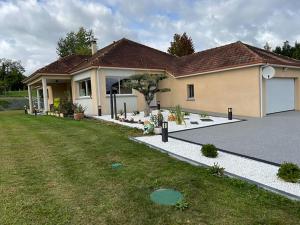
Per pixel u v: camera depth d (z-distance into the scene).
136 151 7.73
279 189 4.68
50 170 6.13
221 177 5.46
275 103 16.42
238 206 4.21
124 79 18.95
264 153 7.16
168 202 4.41
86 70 18.64
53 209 4.22
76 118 16.42
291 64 16.77
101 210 4.17
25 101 41.31
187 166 6.27
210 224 3.73
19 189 5.02
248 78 15.37
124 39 22.64
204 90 18.42
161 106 21.97
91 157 7.17
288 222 3.73
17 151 8.04
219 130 11.00
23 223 3.84
